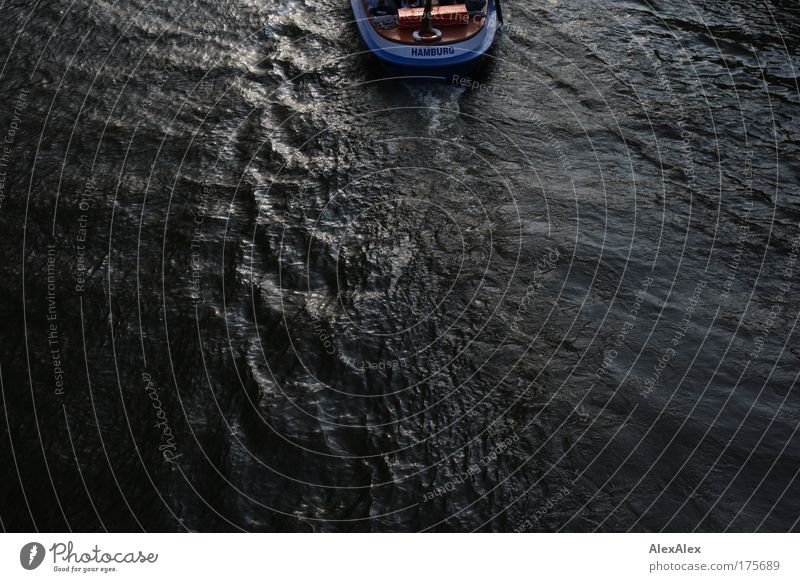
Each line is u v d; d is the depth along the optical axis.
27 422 9.92
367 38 15.48
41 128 14.22
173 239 12.36
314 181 13.40
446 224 12.65
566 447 9.66
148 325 11.11
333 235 12.48
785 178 13.47
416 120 14.55
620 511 9.01
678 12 17.12
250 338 10.98
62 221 12.56
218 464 9.52
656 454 9.59
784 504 9.09
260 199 13.05
